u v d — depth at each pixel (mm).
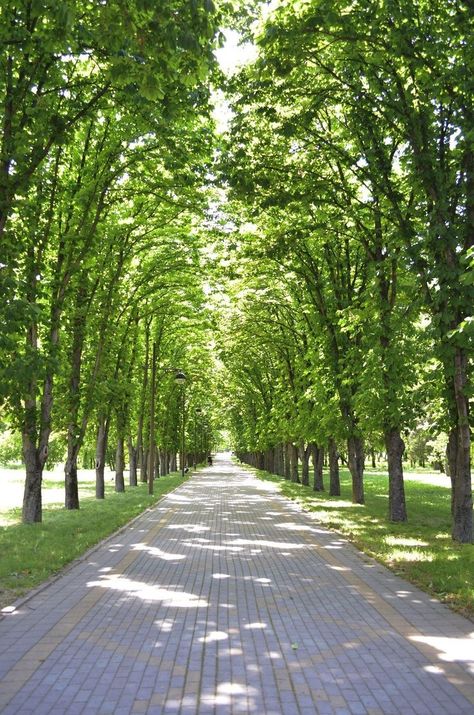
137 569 9812
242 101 13156
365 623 6691
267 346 35531
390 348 15406
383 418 16234
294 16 10344
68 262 16906
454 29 10664
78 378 20438
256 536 13789
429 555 10781
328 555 11188
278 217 18078
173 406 53281
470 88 10727
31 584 8586
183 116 12531
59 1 6391
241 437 77875
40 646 5891
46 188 15555
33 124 10922
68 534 13836
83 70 14023
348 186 16781
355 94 13141
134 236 22531
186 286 28141
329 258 21031
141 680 5027
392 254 13695
